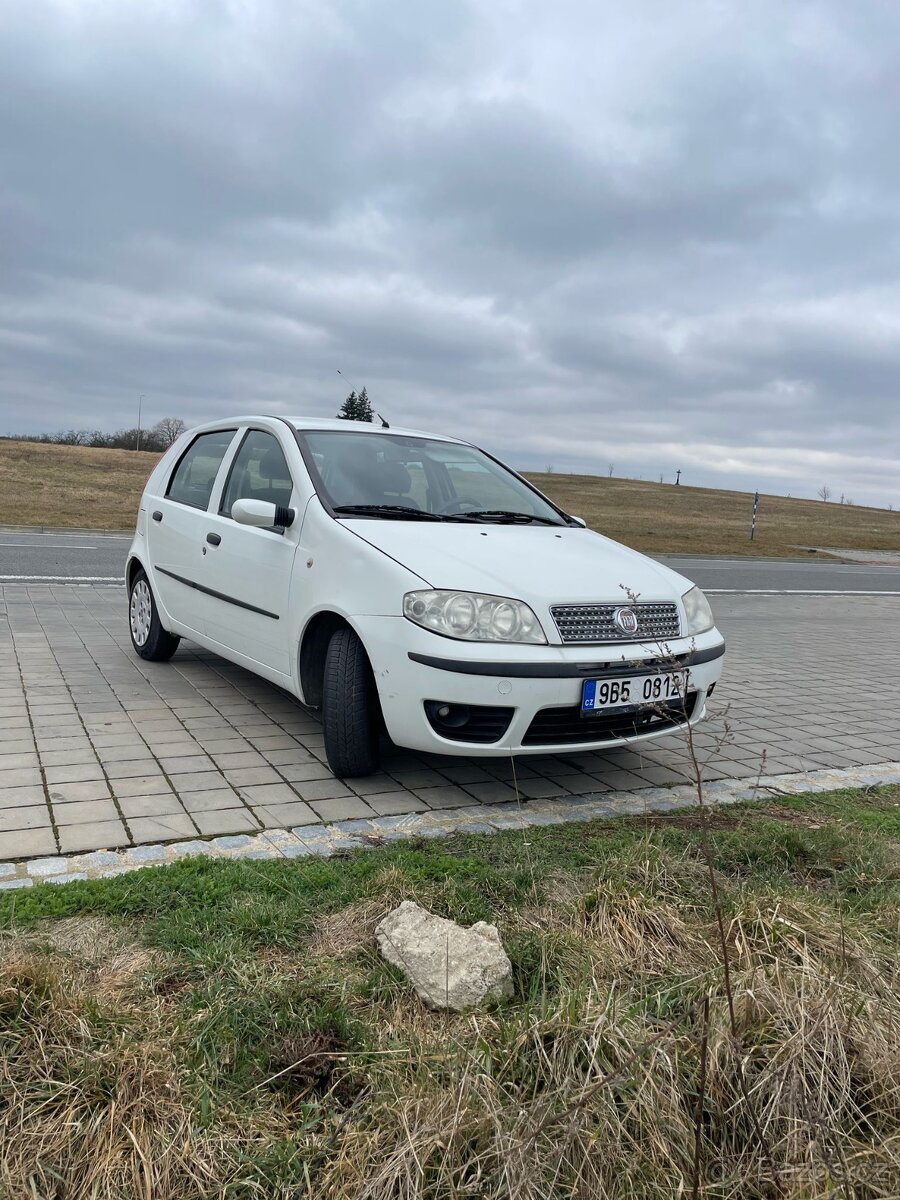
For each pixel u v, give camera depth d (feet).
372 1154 5.75
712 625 14.58
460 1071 6.31
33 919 8.43
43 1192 5.46
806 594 49.78
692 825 12.23
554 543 14.49
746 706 20.83
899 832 12.37
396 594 12.15
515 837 11.28
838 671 26.37
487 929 8.20
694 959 8.11
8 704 16.66
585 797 13.38
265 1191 5.59
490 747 12.01
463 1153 5.71
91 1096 6.05
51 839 10.59
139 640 21.22
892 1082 6.40
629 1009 7.01
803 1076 6.35
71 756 13.75
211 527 17.25
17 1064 6.23
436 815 12.15
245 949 8.09
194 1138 5.89
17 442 150.71
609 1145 5.73
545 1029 6.68
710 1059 6.43
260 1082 6.48
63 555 43.96
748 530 109.19
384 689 12.16
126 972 7.66
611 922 8.73
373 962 8.05
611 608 12.76
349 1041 6.95
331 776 13.55
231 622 16.37
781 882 10.14
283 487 15.55
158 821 11.35
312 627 13.84
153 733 15.26
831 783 14.90
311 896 9.27
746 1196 5.66
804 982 7.30
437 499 15.97
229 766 13.71
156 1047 6.57
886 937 8.80
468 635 11.78
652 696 12.73
